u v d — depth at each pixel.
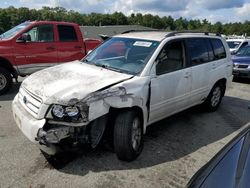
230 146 2.57
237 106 8.00
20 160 4.39
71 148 3.98
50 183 3.86
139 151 4.64
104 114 4.06
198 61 6.11
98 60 5.40
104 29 42.84
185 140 5.41
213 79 6.68
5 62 8.45
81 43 9.85
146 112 4.74
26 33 8.69
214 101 7.09
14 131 5.46
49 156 4.52
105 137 4.48
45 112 3.92
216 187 2.13
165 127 6.03
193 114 6.97
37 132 3.90
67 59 9.55
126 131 4.25
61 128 3.84
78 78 4.42
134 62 4.96
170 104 5.36
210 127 6.16
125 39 5.63
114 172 4.16
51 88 4.10
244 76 11.40
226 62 7.18
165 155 4.76
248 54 12.27
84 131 3.92
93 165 4.32
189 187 2.33
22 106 4.38
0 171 4.09
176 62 5.50
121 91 4.20
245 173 2.12
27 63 8.75
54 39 9.24
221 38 7.18
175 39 5.52
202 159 4.70
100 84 4.19
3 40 8.34
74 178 3.98
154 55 4.95
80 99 3.85
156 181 4.00
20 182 3.86
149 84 4.72
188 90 5.82
